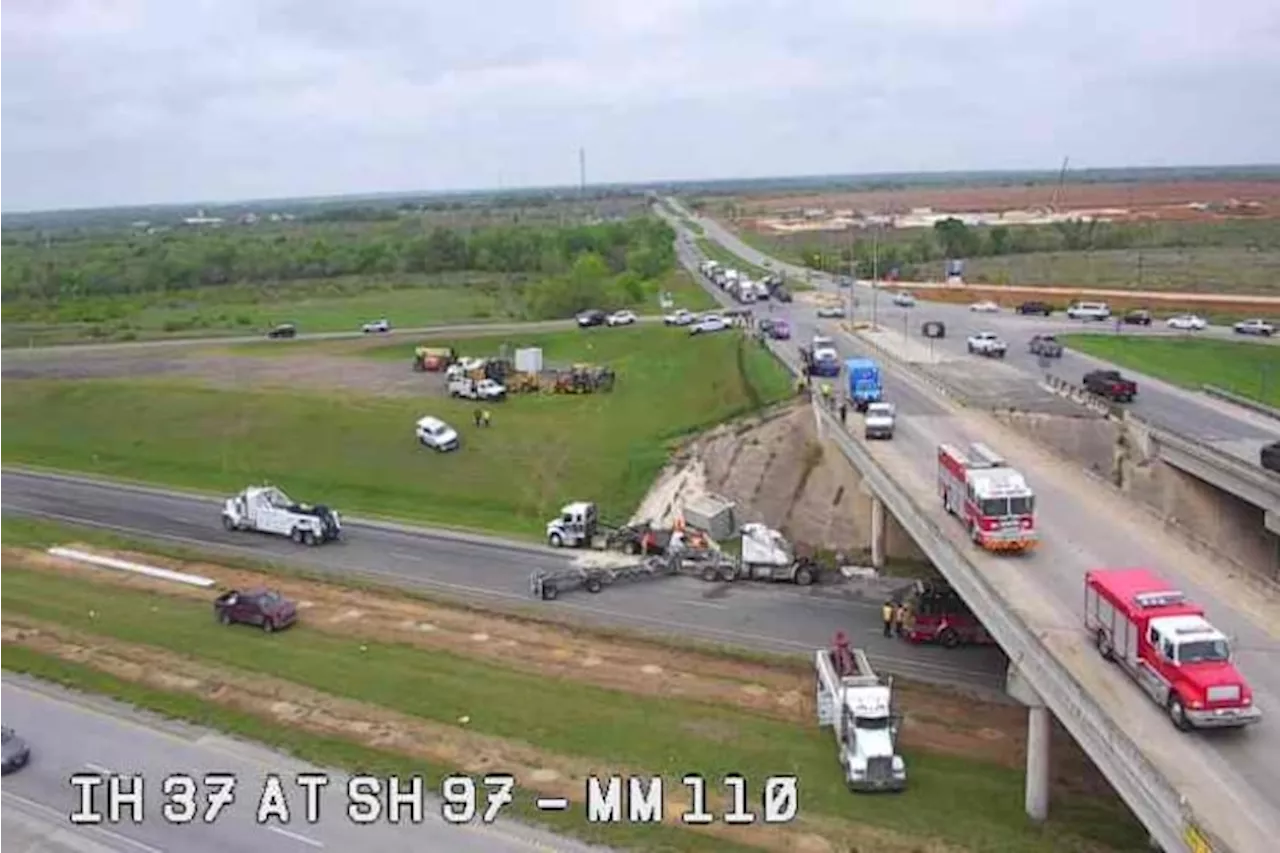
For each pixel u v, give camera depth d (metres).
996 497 47.72
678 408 96.50
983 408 77.44
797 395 87.44
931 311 134.00
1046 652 35.97
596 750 45.75
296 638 59.03
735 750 45.47
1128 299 140.25
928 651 55.34
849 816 40.16
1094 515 53.75
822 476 76.50
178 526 80.19
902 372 91.56
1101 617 37.97
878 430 68.25
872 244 193.75
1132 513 53.94
